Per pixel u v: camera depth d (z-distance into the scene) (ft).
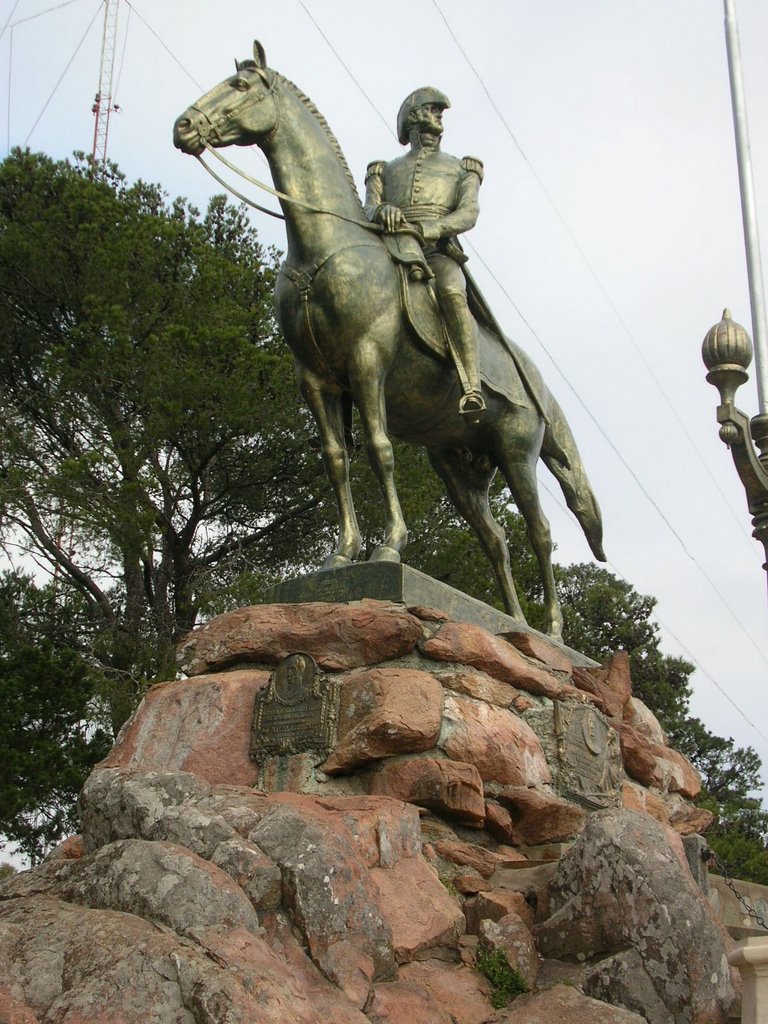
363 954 16.15
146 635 51.11
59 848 21.85
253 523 55.47
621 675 28.66
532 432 29.63
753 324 32.60
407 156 28.63
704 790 90.58
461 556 53.47
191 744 22.30
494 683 23.24
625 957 17.53
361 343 25.27
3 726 44.75
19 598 51.70
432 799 20.63
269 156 26.11
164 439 50.65
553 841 21.93
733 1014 17.37
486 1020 16.84
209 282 53.21
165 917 14.75
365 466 51.78
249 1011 13.06
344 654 22.54
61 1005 13.07
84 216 53.16
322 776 21.20
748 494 28.50
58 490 48.03
